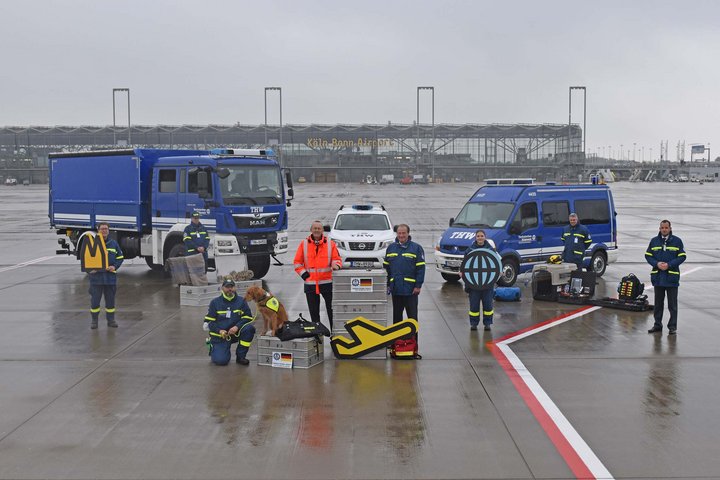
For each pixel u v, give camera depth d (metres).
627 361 10.08
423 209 49.69
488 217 17.22
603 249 18.78
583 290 14.91
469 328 12.39
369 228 18.67
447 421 7.59
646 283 17.69
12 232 33.75
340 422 7.57
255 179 17.48
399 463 6.49
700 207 53.06
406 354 10.17
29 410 8.05
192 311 14.09
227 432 7.30
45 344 11.27
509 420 7.62
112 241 12.48
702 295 15.68
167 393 8.66
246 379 9.25
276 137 124.75
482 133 125.62
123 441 7.08
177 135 122.94
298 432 7.29
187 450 6.83
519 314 13.66
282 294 16.12
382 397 8.43
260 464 6.49
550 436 7.15
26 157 125.62
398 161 126.25
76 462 6.57
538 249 17.28
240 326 9.95
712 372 9.49
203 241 16.11
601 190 18.84
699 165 183.25
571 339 11.47
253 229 17.19
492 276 11.95
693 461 6.52
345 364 9.99
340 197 68.88
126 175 18.70
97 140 124.50
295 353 9.75
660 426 7.44
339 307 10.44
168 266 17.75
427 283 17.88
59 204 20.61
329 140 125.12
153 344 11.27
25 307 14.57
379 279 10.41
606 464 6.45
